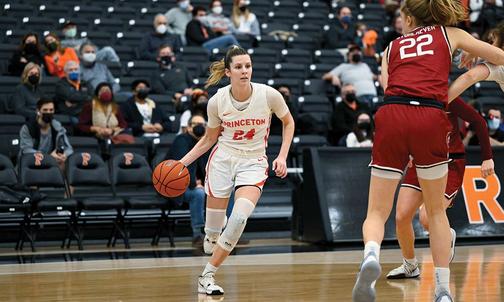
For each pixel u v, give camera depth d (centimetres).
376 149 573
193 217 1244
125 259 1059
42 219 1232
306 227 1253
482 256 1020
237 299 670
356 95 1706
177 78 1639
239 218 696
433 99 563
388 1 2298
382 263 943
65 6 1922
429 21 590
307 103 1623
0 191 1198
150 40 1755
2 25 1797
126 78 1645
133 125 1459
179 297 687
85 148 1363
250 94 709
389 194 572
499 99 1722
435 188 573
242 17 1955
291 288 736
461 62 670
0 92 1497
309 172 1244
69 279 838
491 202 1266
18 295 719
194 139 1259
